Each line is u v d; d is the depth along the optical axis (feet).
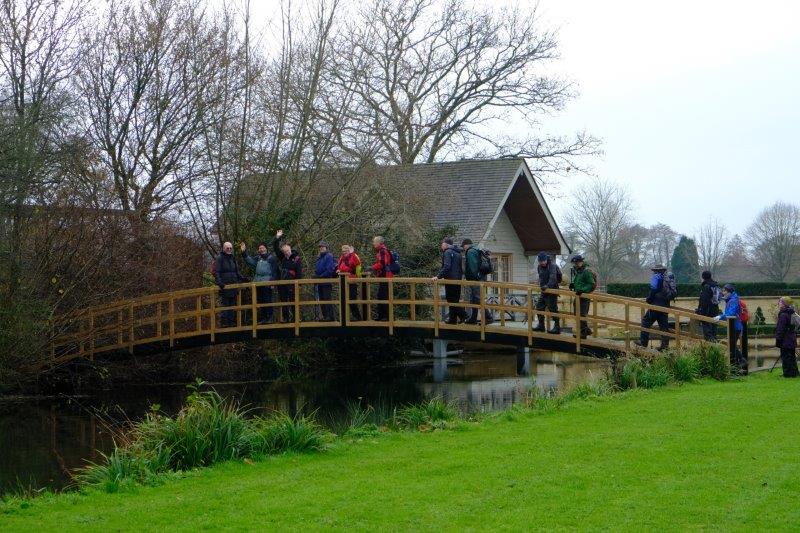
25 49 74.33
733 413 43.78
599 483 30.71
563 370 90.07
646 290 160.25
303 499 29.63
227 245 72.54
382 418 53.31
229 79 87.15
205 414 37.81
